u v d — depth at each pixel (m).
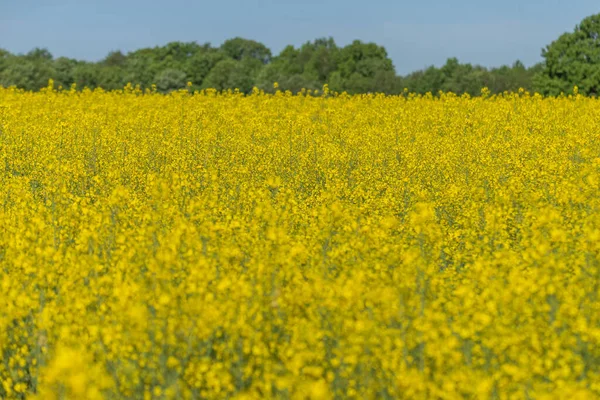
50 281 8.48
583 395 5.53
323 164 19.05
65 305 7.94
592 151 19.59
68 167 15.97
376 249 10.11
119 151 20.06
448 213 14.53
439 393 5.93
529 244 10.29
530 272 8.46
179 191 13.67
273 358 7.27
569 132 22.78
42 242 10.12
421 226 10.83
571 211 12.33
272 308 7.79
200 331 6.93
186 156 19.56
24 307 7.76
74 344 6.99
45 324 7.26
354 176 17.52
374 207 14.33
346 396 6.42
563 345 6.84
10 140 21.97
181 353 6.97
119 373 6.76
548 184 15.23
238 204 13.80
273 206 13.79
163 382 6.60
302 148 21.66
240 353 6.93
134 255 9.48
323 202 14.63
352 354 6.54
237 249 9.15
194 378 6.73
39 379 6.72
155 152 20.47
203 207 12.27
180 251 9.02
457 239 11.65
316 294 7.77
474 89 97.69
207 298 7.10
